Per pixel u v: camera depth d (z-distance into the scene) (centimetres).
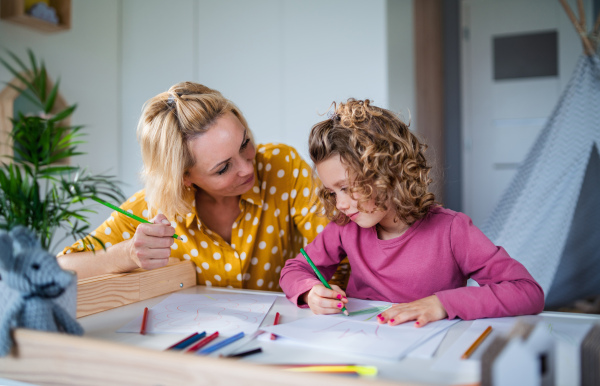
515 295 81
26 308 62
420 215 99
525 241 203
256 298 98
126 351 55
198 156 106
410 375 56
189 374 51
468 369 57
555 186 199
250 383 49
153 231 96
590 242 211
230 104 113
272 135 287
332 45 270
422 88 325
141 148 113
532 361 44
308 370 56
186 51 303
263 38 287
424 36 330
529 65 360
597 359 46
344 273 126
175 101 108
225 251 119
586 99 196
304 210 127
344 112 99
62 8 250
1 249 60
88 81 284
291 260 109
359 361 61
